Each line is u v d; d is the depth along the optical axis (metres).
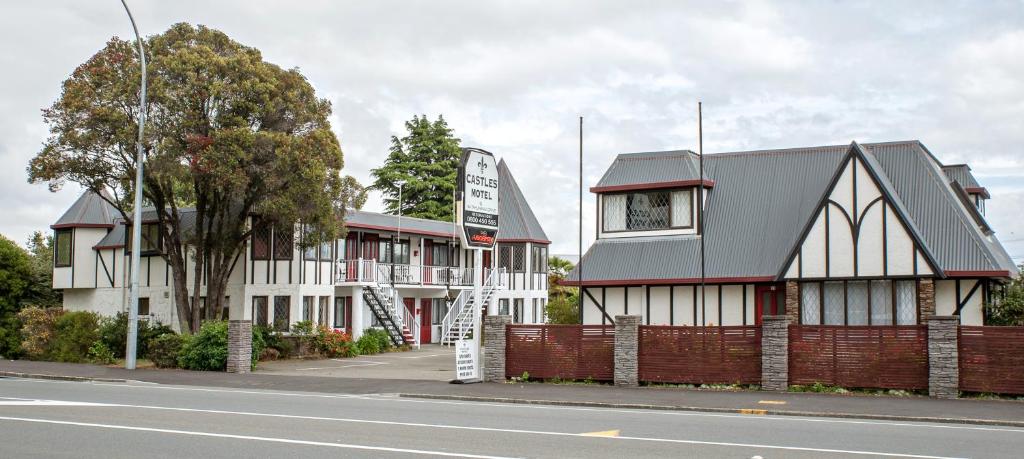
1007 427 14.57
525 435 12.60
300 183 30.11
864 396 18.78
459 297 43.88
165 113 29.39
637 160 29.89
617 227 29.36
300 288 36.28
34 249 58.16
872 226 23.98
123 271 40.72
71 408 15.48
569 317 40.19
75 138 29.34
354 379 23.16
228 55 30.95
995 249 26.20
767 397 18.67
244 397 18.42
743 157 29.48
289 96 30.94
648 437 12.55
